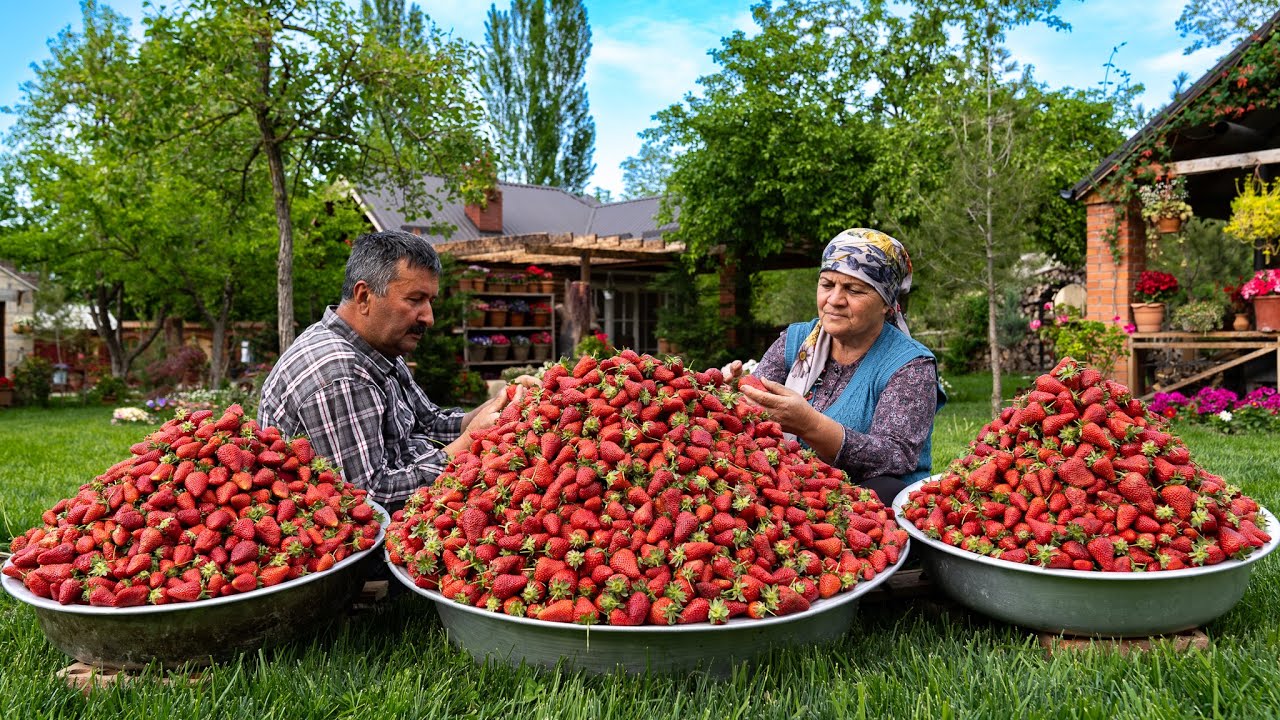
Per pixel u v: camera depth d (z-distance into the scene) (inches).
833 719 73.0
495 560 78.6
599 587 77.3
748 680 80.0
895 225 418.0
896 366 116.6
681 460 82.5
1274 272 337.1
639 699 75.1
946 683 79.0
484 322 606.9
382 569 108.4
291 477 94.2
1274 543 87.1
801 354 126.7
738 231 540.4
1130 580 81.4
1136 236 389.7
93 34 653.9
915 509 100.0
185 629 79.6
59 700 77.4
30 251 603.8
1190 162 362.6
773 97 515.5
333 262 633.6
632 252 570.9
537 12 1556.3
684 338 583.2
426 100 396.8
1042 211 530.0
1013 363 767.7
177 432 90.0
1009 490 90.6
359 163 420.8
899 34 767.7
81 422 462.0
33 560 83.7
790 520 84.9
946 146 449.1
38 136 667.4
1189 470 88.7
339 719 73.4
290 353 115.3
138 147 393.7
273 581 82.0
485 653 83.0
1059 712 72.3
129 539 81.9
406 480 110.3
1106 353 377.1
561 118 1596.9
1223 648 85.7
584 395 88.2
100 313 741.9
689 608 74.1
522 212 792.9
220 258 579.8
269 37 362.9
